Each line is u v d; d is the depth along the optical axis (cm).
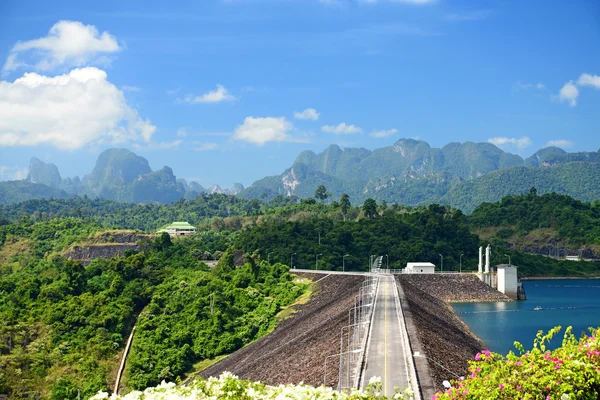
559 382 3503
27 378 14112
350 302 16500
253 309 19988
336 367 9644
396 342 10794
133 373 15150
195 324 17912
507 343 15862
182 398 3938
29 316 17712
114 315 17762
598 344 3653
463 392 3775
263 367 12950
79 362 15238
